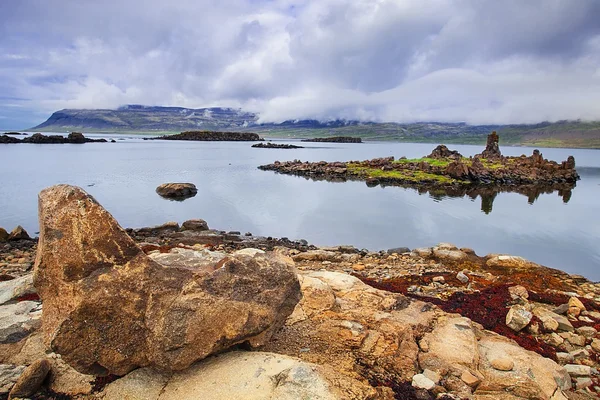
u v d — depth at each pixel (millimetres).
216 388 5781
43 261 6195
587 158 180875
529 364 7645
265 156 122875
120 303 6102
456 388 6758
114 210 36344
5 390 6055
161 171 71312
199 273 6754
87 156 102500
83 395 6035
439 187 60531
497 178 68625
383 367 7082
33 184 49781
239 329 6605
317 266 16484
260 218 33969
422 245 26609
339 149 197375
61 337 5883
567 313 10797
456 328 8711
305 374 5949
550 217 38438
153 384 6086
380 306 9516
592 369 8133
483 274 15047
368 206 41219
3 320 7816
